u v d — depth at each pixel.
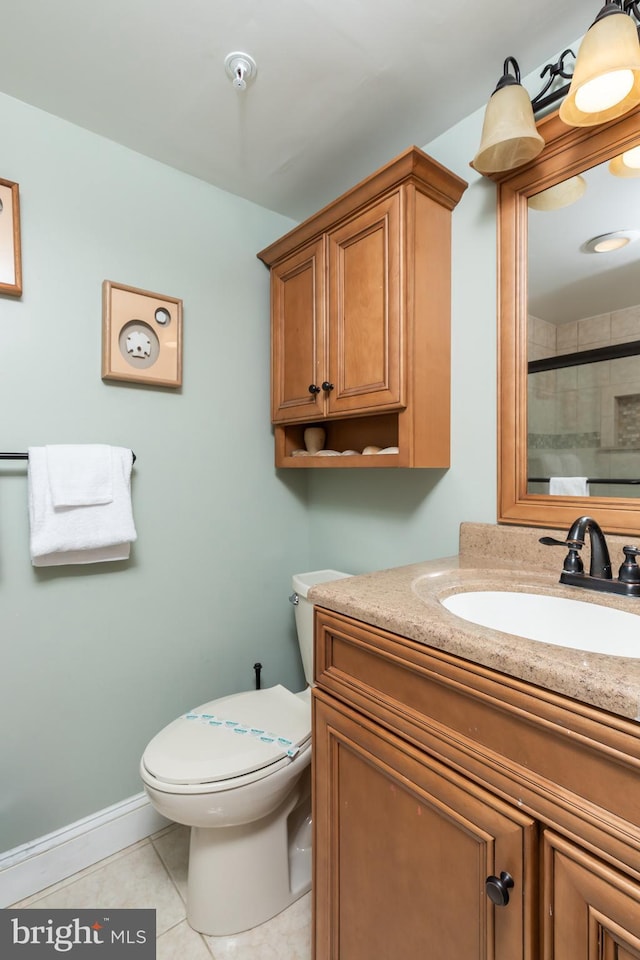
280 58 1.08
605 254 1.03
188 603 1.56
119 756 1.40
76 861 1.29
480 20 0.99
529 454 1.17
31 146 1.23
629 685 0.49
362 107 1.24
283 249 1.58
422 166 1.15
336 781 0.87
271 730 1.20
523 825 0.57
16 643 1.23
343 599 0.84
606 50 0.78
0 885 1.18
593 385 1.06
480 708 0.63
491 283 1.22
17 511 1.23
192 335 1.56
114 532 1.30
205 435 1.60
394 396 1.21
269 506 1.78
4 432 1.21
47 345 1.27
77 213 1.31
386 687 0.78
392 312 1.21
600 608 0.85
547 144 1.08
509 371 1.19
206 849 1.12
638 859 0.48
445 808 0.66
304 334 1.52
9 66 1.10
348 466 1.40
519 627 0.94
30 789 1.24
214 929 1.10
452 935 0.66
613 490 1.03
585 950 0.52
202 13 0.97
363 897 0.81
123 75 1.13
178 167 1.50
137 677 1.44
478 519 1.27
